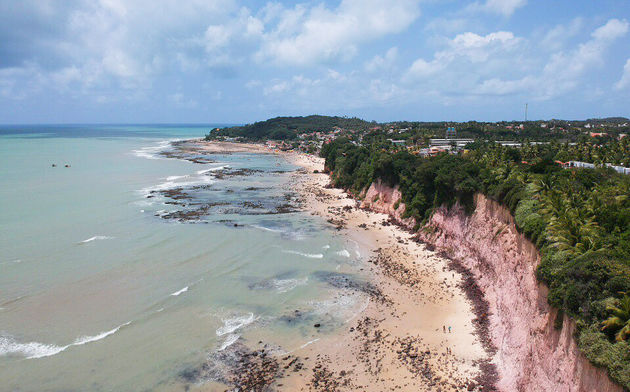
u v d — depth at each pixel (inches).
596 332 867.4
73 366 1210.6
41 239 2255.2
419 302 1684.3
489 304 1608.0
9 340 1312.7
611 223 1275.8
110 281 1769.2
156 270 1918.1
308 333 1451.8
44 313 1480.1
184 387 1156.5
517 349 1189.7
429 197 2657.5
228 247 2290.8
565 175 1943.9
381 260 2156.7
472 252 1999.3
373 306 1652.3
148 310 1547.7
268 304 1647.4
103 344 1323.8
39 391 1105.4
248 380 1199.6
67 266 1897.1
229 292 1734.7
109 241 2290.8
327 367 1267.2
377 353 1338.6
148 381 1170.0
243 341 1391.5
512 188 1784.0
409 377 1214.9
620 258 967.6
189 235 2480.3
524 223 1491.1
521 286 1357.0
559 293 1015.0
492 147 3791.8
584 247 1116.5
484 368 1236.5
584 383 865.5
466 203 2178.9
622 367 770.8
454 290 1779.0
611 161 2687.0
